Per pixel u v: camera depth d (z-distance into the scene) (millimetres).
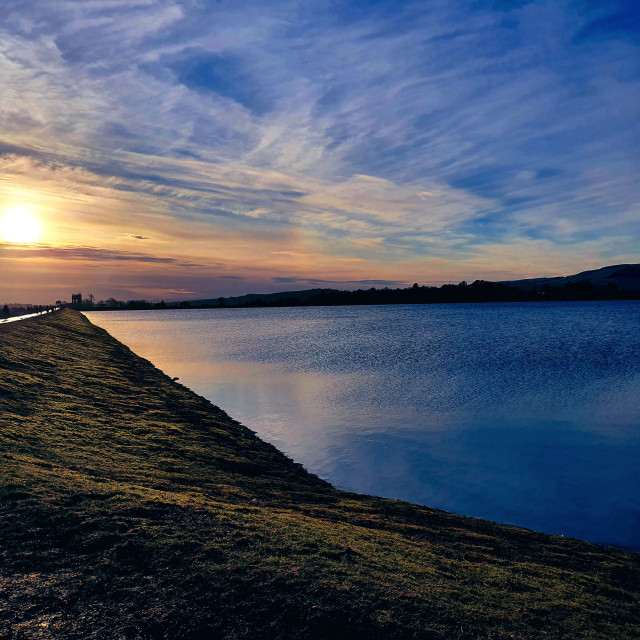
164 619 9070
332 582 10891
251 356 72812
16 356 39656
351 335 114500
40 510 12766
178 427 28281
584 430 32438
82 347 62125
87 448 20922
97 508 13398
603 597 12945
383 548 14148
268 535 13375
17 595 9367
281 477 22781
